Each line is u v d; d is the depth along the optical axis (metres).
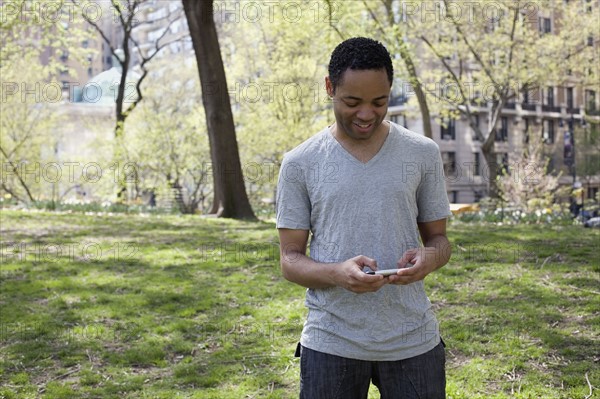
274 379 4.61
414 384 2.28
